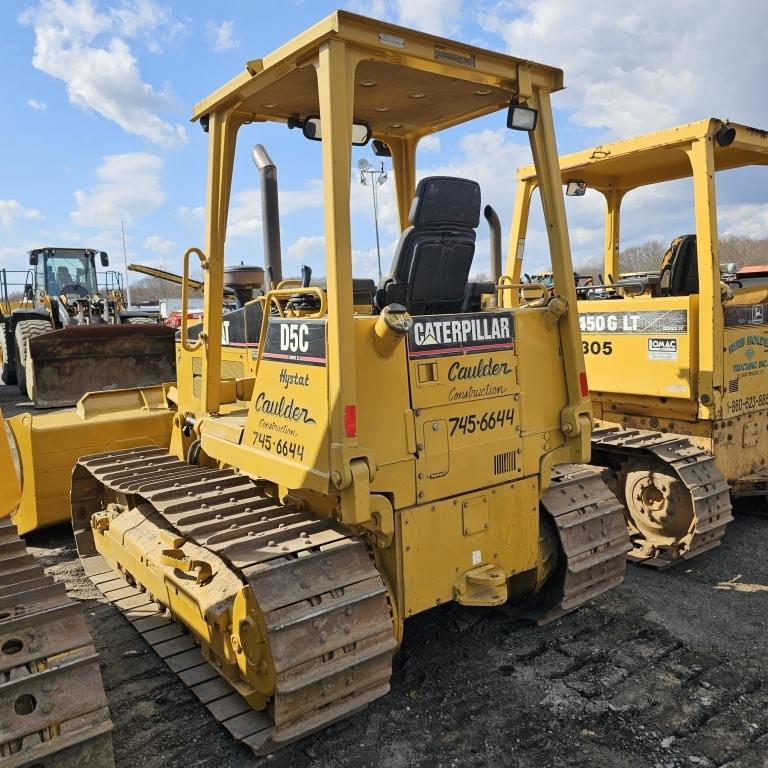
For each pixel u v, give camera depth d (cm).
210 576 333
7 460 299
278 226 399
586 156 589
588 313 579
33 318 1496
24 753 233
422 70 327
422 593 327
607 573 403
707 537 484
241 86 350
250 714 304
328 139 285
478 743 297
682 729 305
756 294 600
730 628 396
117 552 448
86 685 248
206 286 410
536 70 357
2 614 253
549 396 375
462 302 372
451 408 332
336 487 289
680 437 518
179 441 495
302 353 312
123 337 1027
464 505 339
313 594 283
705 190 499
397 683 345
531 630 396
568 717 315
